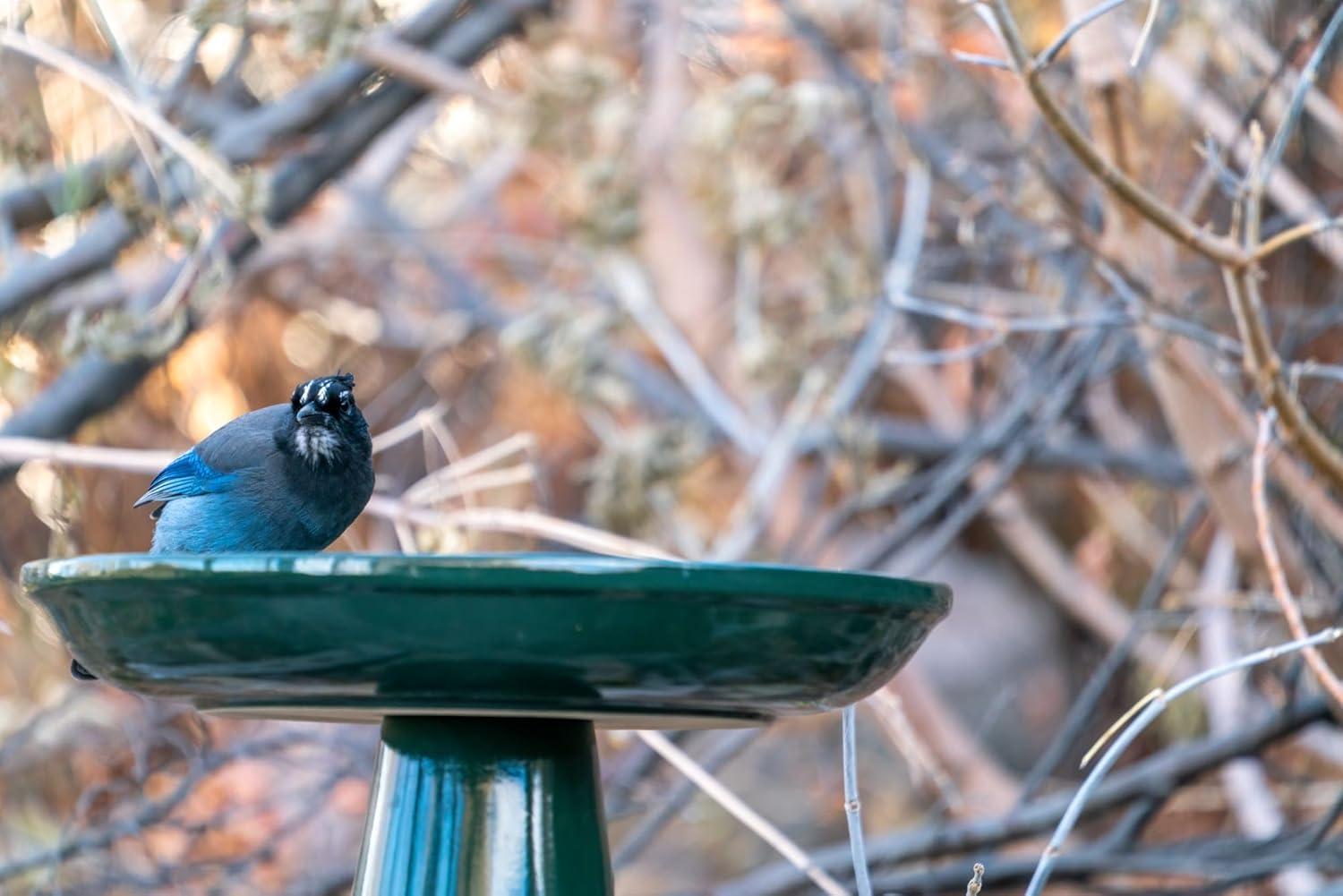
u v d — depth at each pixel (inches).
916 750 364.2
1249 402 432.8
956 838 490.9
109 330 378.3
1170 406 392.8
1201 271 442.9
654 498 526.0
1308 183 484.4
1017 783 657.6
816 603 202.8
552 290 628.7
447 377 688.4
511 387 684.7
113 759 488.4
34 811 501.0
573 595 194.4
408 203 713.6
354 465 331.0
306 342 652.1
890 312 518.9
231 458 326.0
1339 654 422.9
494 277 753.6
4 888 471.8
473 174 642.2
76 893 439.5
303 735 458.6
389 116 456.4
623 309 580.4
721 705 226.8
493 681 210.2
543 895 235.8
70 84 443.5
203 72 486.6
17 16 417.4
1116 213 366.6
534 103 535.5
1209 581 528.4
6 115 431.2
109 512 577.0
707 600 197.0
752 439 549.6
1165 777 479.8
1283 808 526.6
